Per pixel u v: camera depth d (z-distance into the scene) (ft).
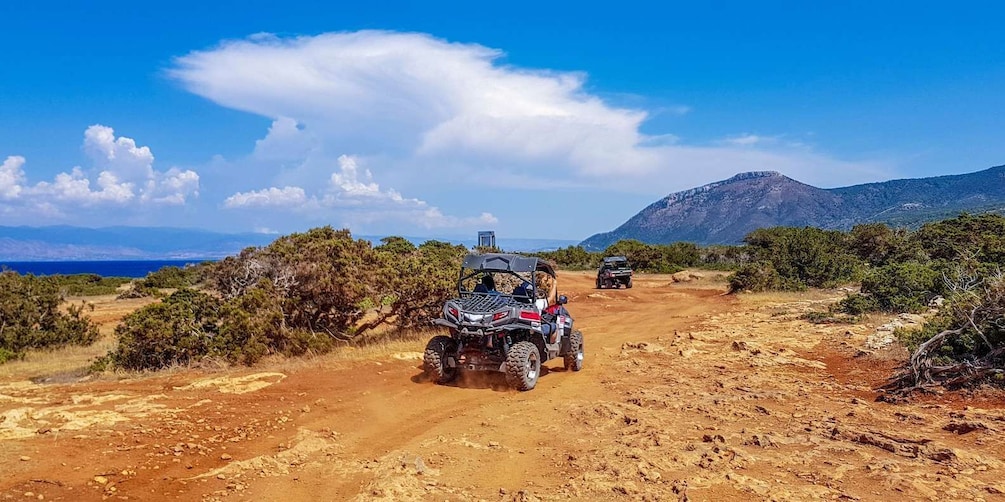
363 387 28.78
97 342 56.44
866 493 14.94
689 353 38.91
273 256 47.11
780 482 15.88
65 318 54.49
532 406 25.76
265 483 16.12
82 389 27.53
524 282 32.78
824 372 32.27
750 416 23.13
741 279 91.56
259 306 41.04
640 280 139.13
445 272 50.88
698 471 16.80
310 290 45.42
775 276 91.09
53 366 42.19
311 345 40.88
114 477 15.89
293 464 17.74
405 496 15.14
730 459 17.66
